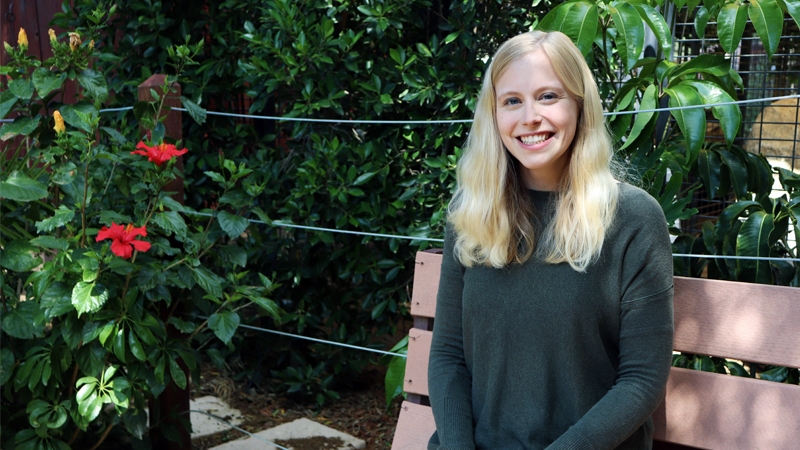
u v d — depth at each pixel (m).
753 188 2.01
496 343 1.31
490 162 1.36
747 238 1.77
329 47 2.92
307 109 2.95
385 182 2.95
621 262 1.24
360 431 2.87
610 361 1.29
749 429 1.30
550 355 1.27
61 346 1.91
